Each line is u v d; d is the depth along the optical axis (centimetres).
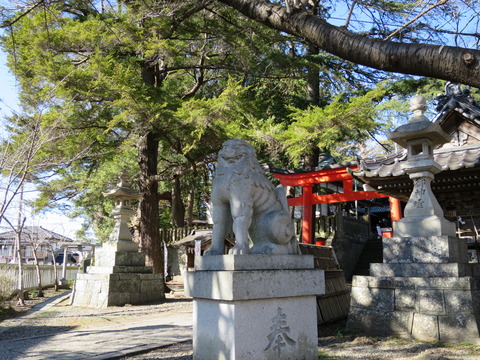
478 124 984
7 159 909
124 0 1096
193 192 2783
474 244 1377
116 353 552
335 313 800
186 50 1528
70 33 1249
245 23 1404
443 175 877
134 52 1456
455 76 277
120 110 1343
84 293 1266
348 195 1405
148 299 1306
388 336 660
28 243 1825
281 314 445
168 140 1407
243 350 404
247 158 480
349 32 328
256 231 489
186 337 675
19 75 1274
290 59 1444
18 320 948
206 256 461
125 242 1329
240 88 1254
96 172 2209
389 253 724
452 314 621
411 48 292
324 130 1216
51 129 1064
